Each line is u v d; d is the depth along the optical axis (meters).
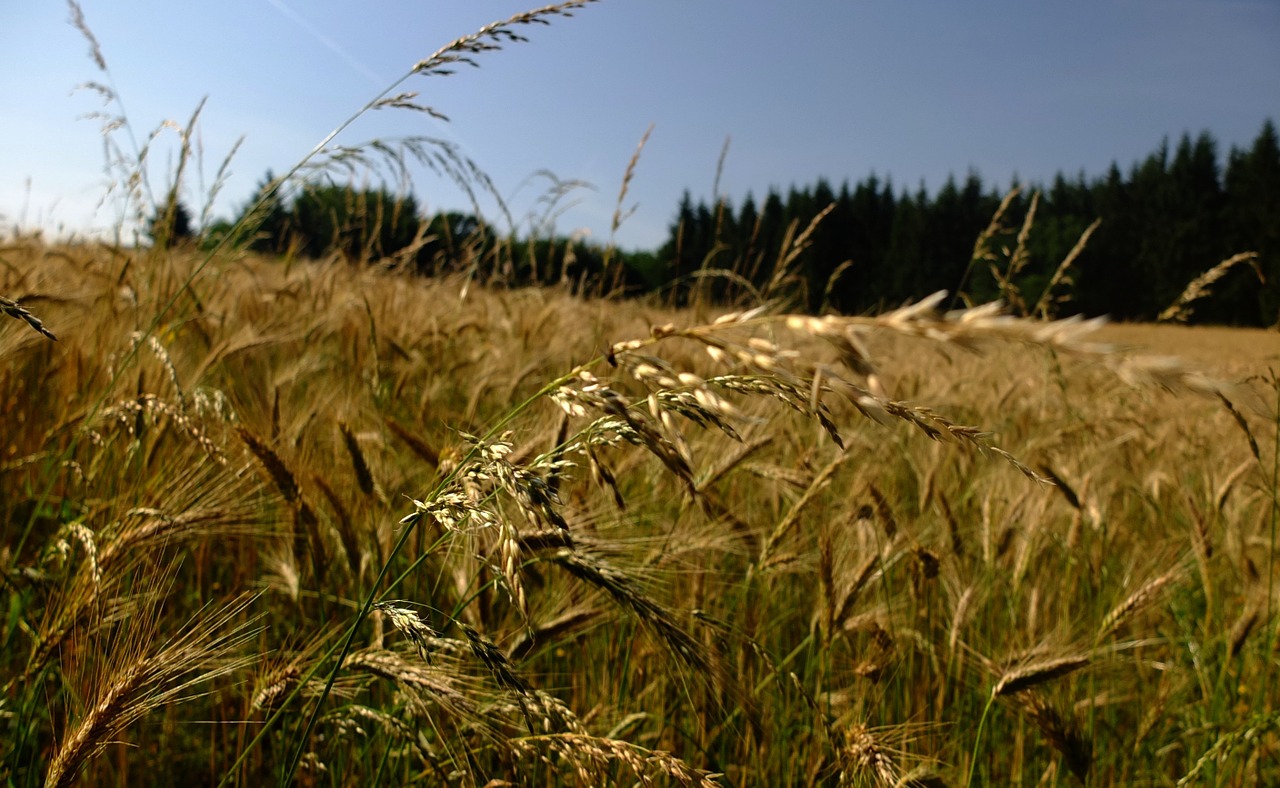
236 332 4.97
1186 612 4.38
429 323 6.54
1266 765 3.54
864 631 3.16
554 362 5.41
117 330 4.15
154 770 2.71
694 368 5.21
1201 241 62.66
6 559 2.83
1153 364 0.72
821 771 2.63
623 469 3.33
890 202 75.31
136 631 1.85
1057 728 2.65
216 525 2.56
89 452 3.44
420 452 2.97
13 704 2.54
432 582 3.03
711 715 2.90
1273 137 61.81
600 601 2.60
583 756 1.76
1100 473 4.91
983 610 3.88
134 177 4.45
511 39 2.76
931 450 4.86
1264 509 4.91
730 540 3.09
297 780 2.58
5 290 3.91
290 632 2.71
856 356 0.92
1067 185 71.12
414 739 2.12
